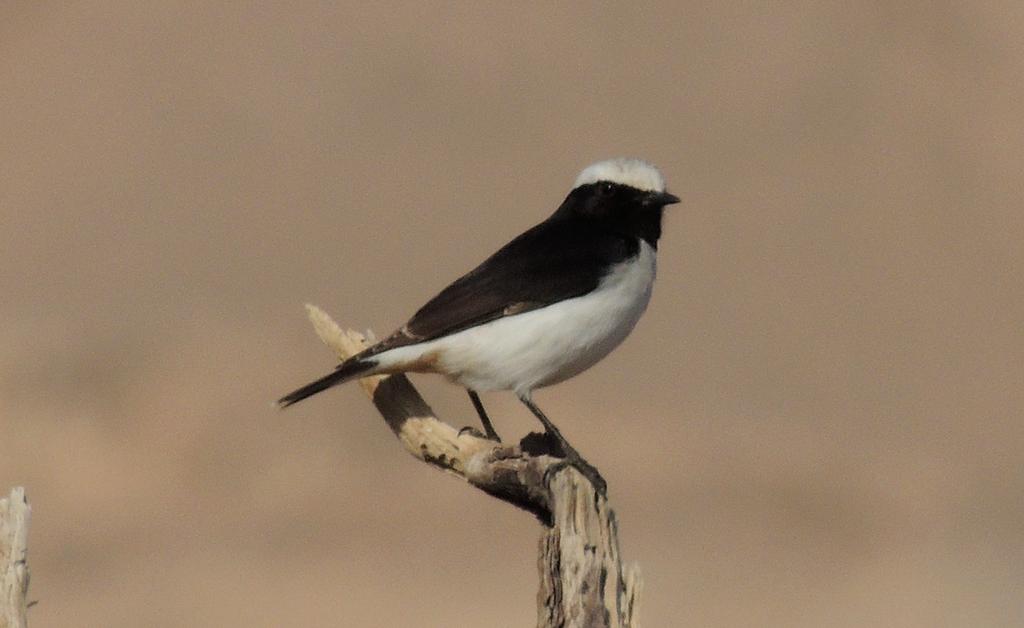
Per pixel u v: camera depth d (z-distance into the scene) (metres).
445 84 35.44
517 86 35.50
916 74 36.19
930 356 28.61
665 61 36.31
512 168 33.31
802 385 27.16
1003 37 36.75
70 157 33.16
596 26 36.91
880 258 31.66
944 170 34.03
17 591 7.60
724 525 21.03
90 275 28.73
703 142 34.47
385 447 22.44
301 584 18.47
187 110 34.66
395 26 36.62
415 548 19.73
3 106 34.59
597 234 10.05
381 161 33.25
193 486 21.30
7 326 25.56
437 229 31.23
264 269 29.42
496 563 19.33
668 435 24.14
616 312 9.75
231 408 23.02
